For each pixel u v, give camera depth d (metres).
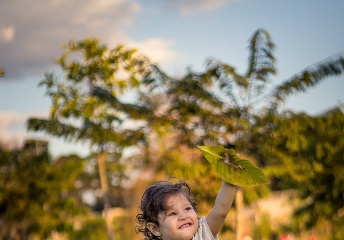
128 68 10.53
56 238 22.34
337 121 12.15
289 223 21.19
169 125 11.96
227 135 12.19
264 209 23.03
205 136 12.23
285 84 11.88
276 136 12.02
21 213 19.62
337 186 14.53
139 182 12.91
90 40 10.41
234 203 12.61
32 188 19.81
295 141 11.82
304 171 12.71
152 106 12.08
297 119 11.91
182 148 12.43
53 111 10.95
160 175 12.45
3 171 19.72
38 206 19.69
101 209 29.62
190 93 11.80
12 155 19.80
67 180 19.84
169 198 2.73
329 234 18.58
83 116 10.98
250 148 12.25
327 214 16.05
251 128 12.02
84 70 10.48
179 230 2.70
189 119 12.09
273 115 11.81
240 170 2.60
